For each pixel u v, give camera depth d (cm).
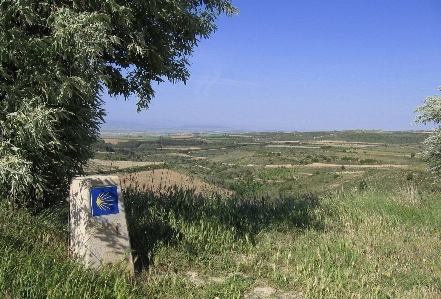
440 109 1205
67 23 488
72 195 485
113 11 531
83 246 459
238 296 450
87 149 662
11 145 508
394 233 756
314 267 554
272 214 823
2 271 380
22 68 530
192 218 673
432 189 1282
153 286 459
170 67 717
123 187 811
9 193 560
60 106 561
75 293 372
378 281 532
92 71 523
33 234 498
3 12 484
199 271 532
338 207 921
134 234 601
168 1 599
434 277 554
